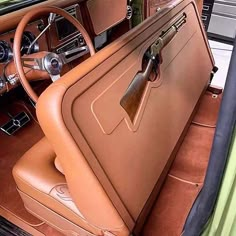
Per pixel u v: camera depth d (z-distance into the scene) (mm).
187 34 1592
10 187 1367
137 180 903
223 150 578
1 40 1196
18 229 1277
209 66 1884
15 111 1791
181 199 1114
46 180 899
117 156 821
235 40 476
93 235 887
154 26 1233
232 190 642
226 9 3324
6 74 1233
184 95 1394
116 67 896
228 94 512
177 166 1271
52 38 1464
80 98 732
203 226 753
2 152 1571
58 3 1453
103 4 1789
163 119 1147
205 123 1556
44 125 695
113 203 764
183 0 1640
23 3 1368
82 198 792
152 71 1119
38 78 1178
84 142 710
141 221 907
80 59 1568
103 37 2086
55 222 981
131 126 916
